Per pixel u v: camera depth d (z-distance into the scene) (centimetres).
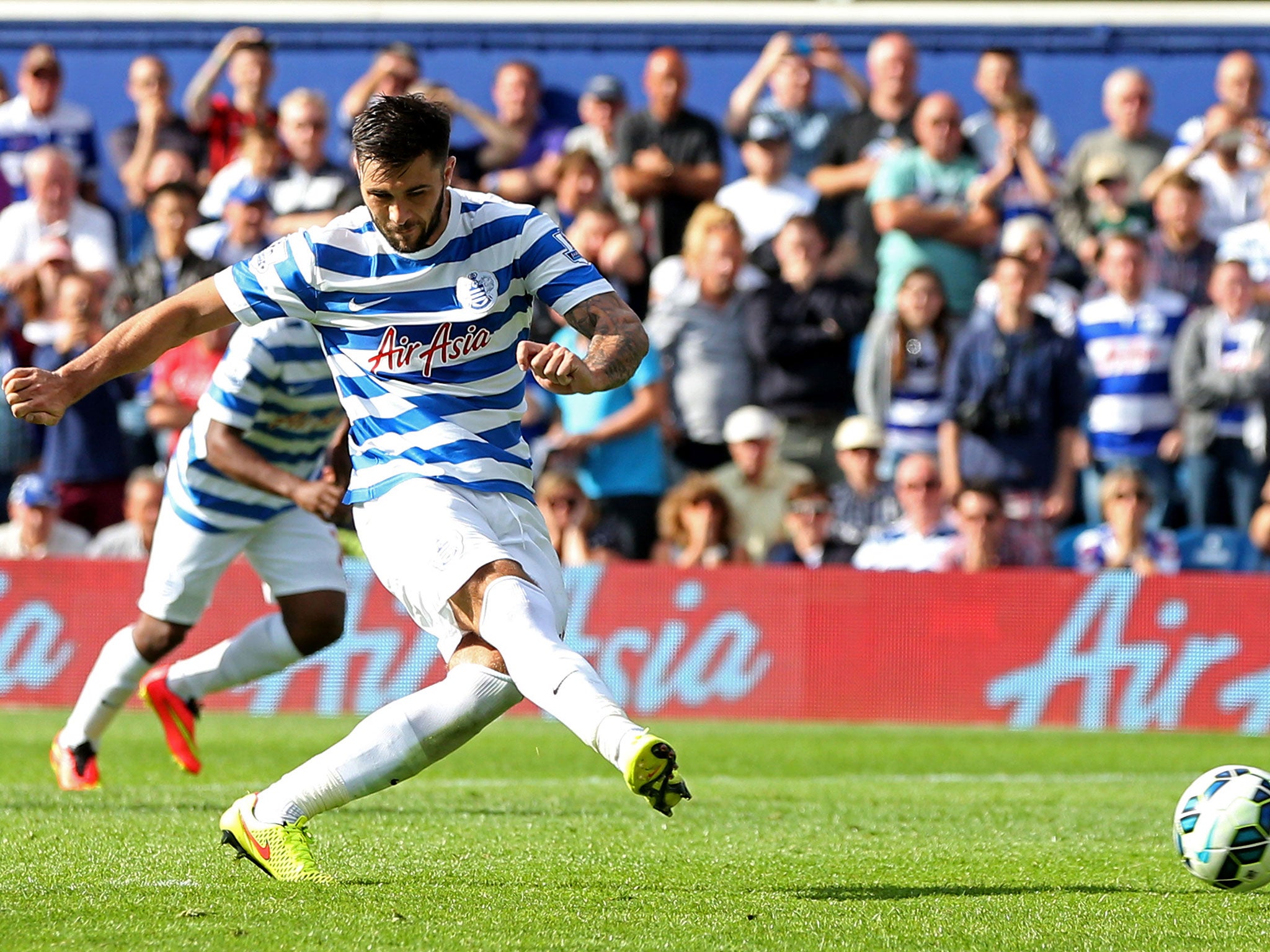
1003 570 3850
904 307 4303
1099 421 4375
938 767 2941
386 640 3853
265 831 1430
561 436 4247
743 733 3553
